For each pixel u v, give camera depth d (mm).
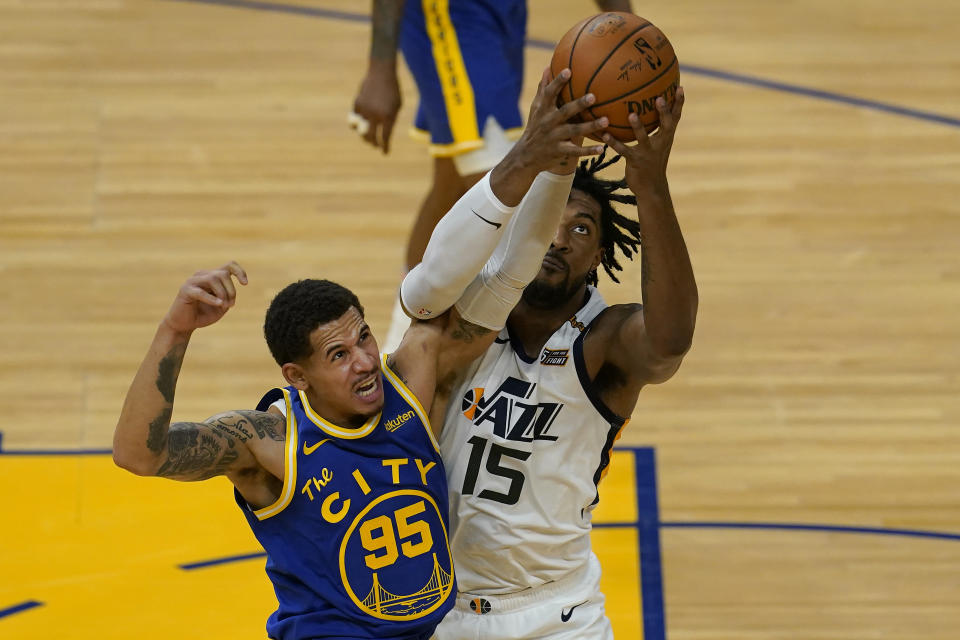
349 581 5867
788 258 13492
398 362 6160
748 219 14086
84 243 13688
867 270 13328
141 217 14078
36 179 14664
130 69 16844
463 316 6113
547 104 5395
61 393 11742
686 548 10055
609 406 6562
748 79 16797
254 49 17359
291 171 14867
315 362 5766
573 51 5625
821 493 10664
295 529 5934
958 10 18562
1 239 13719
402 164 15047
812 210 14227
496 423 6418
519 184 5539
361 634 5844
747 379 11945
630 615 9352
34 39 17484
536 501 6516
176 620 9180
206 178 14727
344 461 5914
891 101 16312
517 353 6441
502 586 6668
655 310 5824
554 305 6410
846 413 11531
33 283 13109
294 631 5922
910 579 9789
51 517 10266
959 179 14758
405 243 13648
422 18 10977
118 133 15508
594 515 10375
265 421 5957
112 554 9875
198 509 10414
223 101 16172
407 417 6031
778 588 9680
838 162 15070
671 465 10945
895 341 12375
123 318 12664
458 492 6516
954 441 11195
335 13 18422
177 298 5477
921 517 10414
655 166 5465
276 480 6008
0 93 16250
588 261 6383
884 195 14469
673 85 5645
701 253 13578
